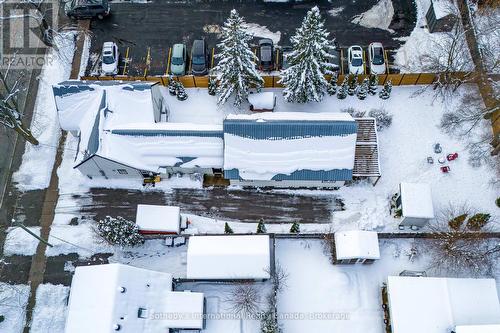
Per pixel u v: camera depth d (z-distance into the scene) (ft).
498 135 146.61
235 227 143.02
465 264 131.13
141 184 149.69
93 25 180.86
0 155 155.33
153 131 141.69
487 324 118.62
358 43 174.60
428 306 121.80
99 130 140.67
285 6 183.21
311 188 148.56
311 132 138.31
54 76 170.30
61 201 147.64
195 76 164.14
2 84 167.94
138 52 175.42
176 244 137.80
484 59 154.20
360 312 130.11
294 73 150.92
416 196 134.72
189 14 182.29
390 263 135.74
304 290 132.87
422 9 179.52
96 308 114.42
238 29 142.31
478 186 146.51
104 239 136.26
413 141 154.71
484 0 171.12
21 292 134.62
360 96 161.68
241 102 162.40
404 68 168.55
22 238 141.28
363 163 144.25
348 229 141.69
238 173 142.20
